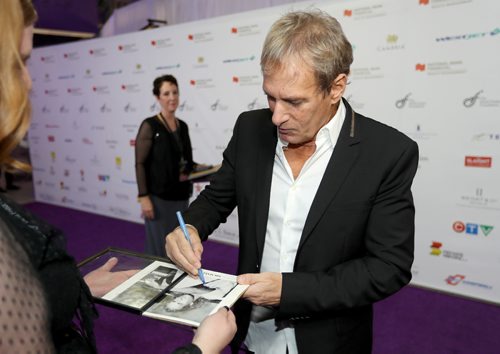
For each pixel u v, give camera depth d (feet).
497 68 7.03
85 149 14.19
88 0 13.93
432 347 6.49
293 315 2.95
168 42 11.03
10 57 1.48
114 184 13.71
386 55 8.00
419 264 8.53
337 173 2.94
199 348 2.03
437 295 8.16
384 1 7.79
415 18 7.58
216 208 3.78
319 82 2.62
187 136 8.96
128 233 12.51
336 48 2.61
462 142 7.60
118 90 12.57
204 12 11.89
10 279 1.45
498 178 7.39
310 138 2.99
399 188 2.89
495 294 7.83
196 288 2.90
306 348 3.13
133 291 2.86
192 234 3.29
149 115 12.10
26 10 1.64
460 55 7.30
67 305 1.90
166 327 7.10
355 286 2.77
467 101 7.41
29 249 1.73
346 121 3.09
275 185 3.27
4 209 1.75
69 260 1.96
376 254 2.85
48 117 15.02
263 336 3.52
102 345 6.61
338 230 2.94
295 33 2.56
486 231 7.69
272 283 2.82
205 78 10.64
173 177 8.45
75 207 15.28
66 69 13.79
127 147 12.93
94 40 12.67
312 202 3.03
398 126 8.16
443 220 8.08
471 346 6.51
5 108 1.48
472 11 7.05
